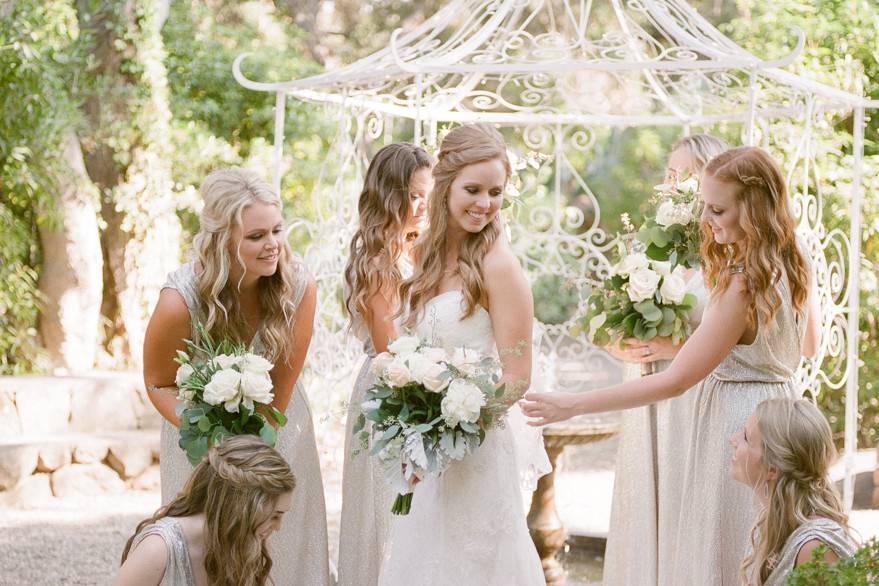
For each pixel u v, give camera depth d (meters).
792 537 2.54
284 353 3.23
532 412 2.87
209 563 2.47
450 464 2.96
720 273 2.98
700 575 3.09
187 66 10.45
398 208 3.48
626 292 3.60
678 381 2.92
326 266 5.00
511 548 2.96
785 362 3.07
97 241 8.63
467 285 2.92
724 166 2.94
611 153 12.59
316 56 12.97
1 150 8.32
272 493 2.48
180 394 2.94
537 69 4.26
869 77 7.45
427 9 13.37
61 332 8.48
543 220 6.43
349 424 3.54
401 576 2.99
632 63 4.17
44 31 8.45
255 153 10.35
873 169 7.01
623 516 3.72
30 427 7.15
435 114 5.98
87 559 5.48
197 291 3.14
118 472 7.00
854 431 5.37
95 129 9.09
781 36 7.54
